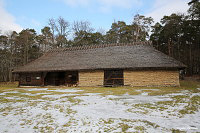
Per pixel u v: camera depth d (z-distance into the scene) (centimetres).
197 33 3472
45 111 612
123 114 551
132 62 1664
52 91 1338
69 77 2066
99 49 2152
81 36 4188
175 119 484
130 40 4450
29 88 1722
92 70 1786
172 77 1551
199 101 750
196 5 3200
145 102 757
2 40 3766
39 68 1983
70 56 2162
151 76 1598
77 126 434
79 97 952
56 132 394
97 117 517
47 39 4369
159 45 4469
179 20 3731
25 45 4069
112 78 1741
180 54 3931
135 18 4031
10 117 537
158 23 4638
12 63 4000
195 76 3167
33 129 419
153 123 443
